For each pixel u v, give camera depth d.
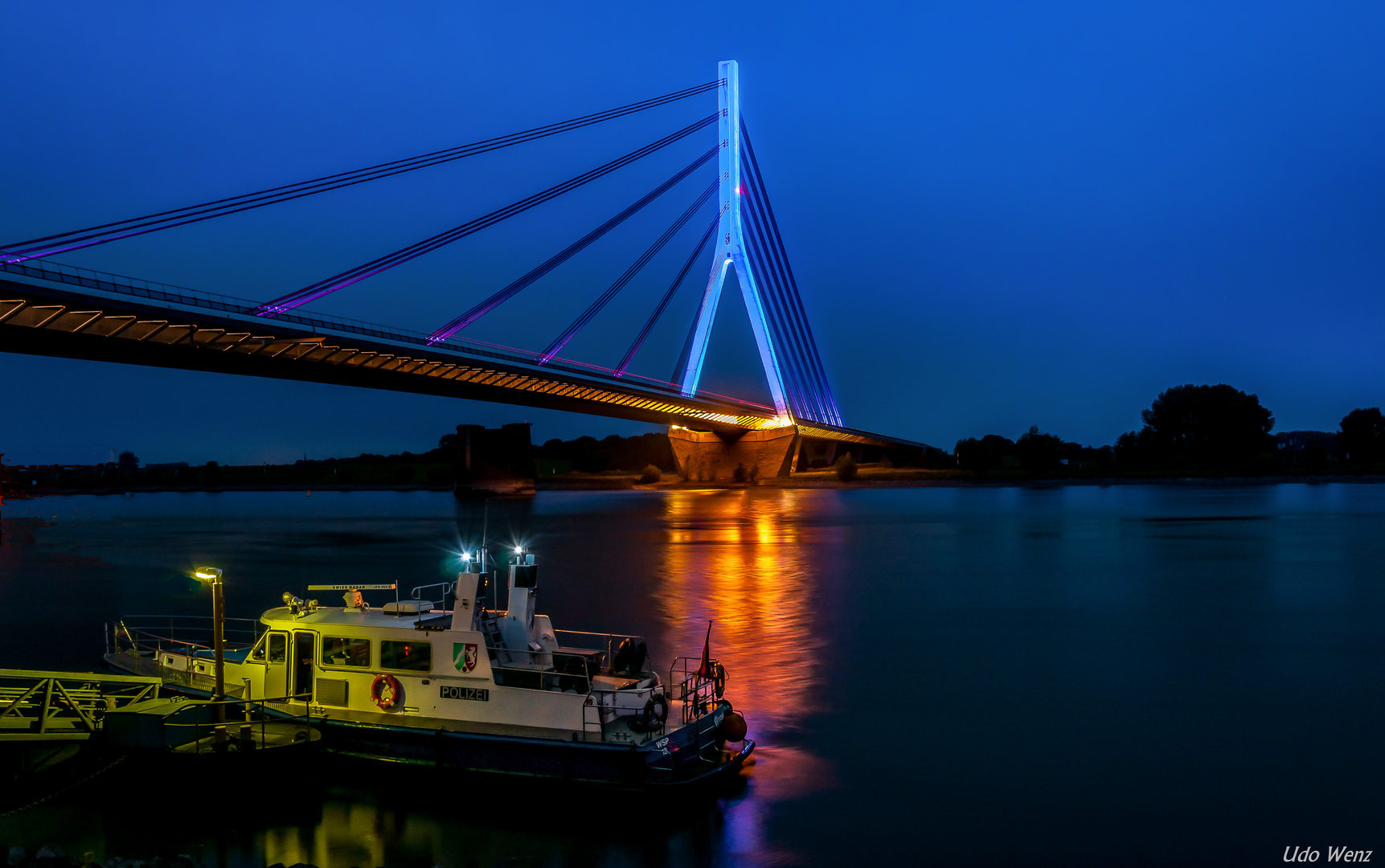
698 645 33.66
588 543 77.69
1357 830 17.41
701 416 157.50
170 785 17.58
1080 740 22.55
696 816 17.81
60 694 19.52
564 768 17.30
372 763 18.36
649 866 15.79
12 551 72.94
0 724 18.48
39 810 17.41
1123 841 16.95
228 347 72.62
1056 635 35.69
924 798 18.84
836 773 20.12
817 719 24.16
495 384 104.19
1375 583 49.31
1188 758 21.31
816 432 196.12
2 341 61.38
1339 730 23.44
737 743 21.55
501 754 17.61
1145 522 95.56
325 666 19.23
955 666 30.20
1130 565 58.62
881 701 25.91
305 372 82.81
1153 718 24.38
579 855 16.00
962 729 23.36
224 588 50.06
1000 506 130.75
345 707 19.05
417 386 96.75
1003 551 67.81
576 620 38.97
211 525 106.00
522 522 106.19
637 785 16.95
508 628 19.16
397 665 18.75
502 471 175.88
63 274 58.78
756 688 27.42
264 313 74.19
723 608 42.41
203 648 23.38
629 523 102.88
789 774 20.06
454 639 18.36
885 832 17.23
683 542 78.44
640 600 44.78
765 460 188.50
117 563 63.66
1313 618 39.19
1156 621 38.56
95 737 18.06
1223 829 17.48
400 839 16.39
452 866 15.62
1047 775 20.17
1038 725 23.80
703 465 198.25
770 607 42.62
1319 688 27.50
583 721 17.64
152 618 40.44
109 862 15.16
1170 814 18.14
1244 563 59.25
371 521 112.81
